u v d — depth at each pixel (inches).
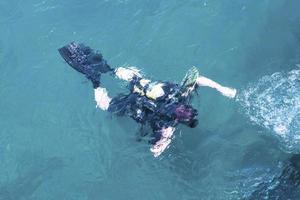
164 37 811.4
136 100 677.3
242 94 726.5
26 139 737.0
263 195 629.6
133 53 799.1
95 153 708.0
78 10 873.5
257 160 663.1
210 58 777.6
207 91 736.3
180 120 647.8
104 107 721.6
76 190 677.3
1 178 703.1
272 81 733.9
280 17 815.7
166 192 656.4
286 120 693.9
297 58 757.9
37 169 704.4
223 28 810.2
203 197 645.3
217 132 700.7
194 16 830.5
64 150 719.1
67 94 771.4
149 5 855.7
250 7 829.2
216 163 671.1
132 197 660.1
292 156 655.8
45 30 853.2
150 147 690.2
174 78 759.1
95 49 812.0
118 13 856.9
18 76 805.2
